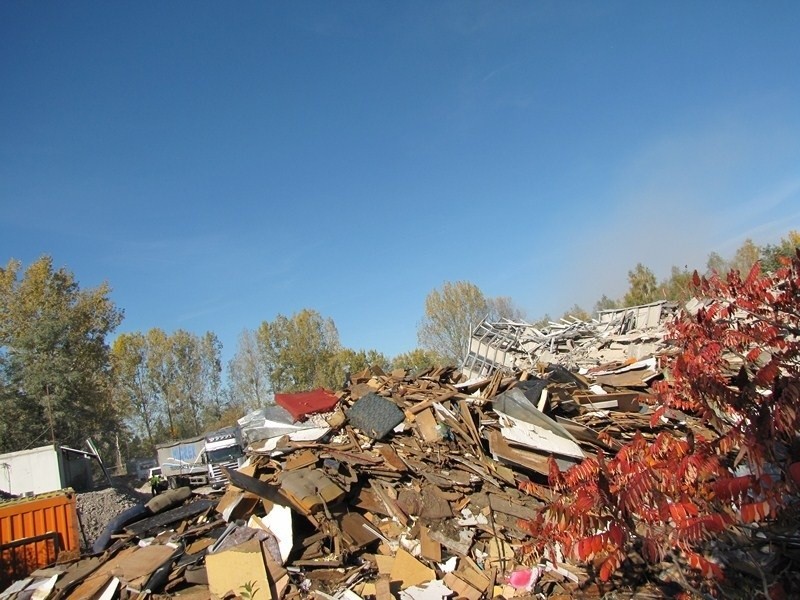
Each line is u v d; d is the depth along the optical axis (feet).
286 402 41.24
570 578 22.53
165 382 173.58
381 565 25.26
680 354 13.76
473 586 23.30
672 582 19.69
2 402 99.81
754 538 16.26
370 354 163.32
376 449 32.73
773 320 12.80
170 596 24.94
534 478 28.40
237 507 29.76
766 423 10.48
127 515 32.76
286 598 23.53
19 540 33.27
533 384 35.32
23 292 119.85
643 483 10.39
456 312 142.92
